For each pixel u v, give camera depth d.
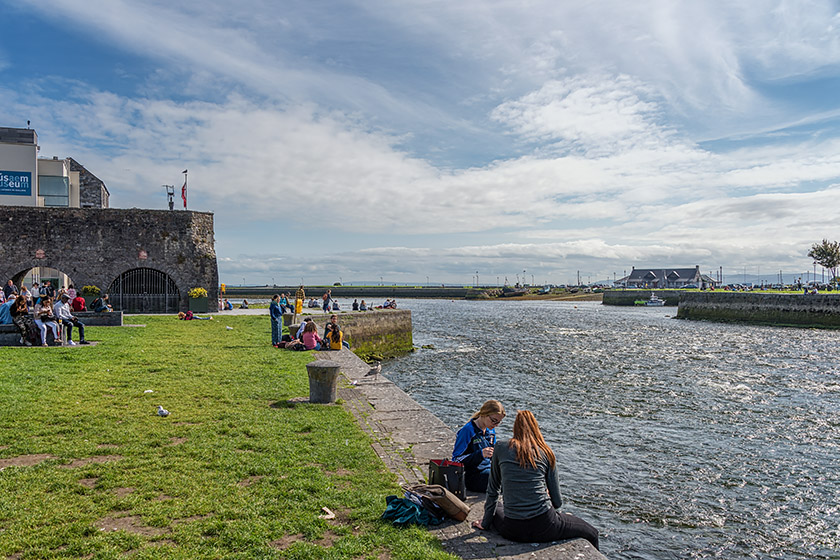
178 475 6.68
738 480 13.37
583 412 20.36
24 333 16.62
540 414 20.03
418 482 6.93
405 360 35.53
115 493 6.09
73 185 44.97
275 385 12.52
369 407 11.27
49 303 17.19
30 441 7.74
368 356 36.44
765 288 112.12
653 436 17.11
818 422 18.91
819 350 39.62
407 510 5.64
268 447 7.93
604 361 34.47
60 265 33.38
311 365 11.11
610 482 13.16
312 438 8.52
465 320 76.00
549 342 46.28
